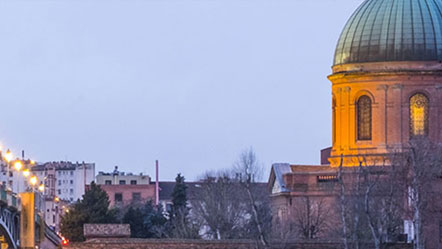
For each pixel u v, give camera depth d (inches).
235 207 5954.7
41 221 4694.9
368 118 6107.3
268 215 5846.5
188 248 4443.9
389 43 6072.8
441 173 5364.2
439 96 6038.4
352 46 6141.7
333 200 5989.2
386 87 6063.0
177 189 7568.9
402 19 6102.4
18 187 5319.9
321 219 6033.5
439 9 6151.6
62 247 4404.5
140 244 4414.4
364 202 5044.3
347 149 6136.8
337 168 6146.7
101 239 4608.8
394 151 5600.4
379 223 4849.9
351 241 4645.7
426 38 6058.1
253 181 5954.7
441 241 5334.6
